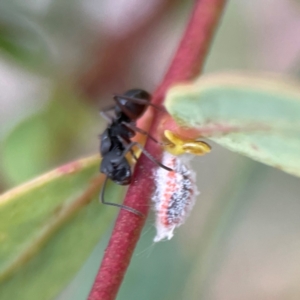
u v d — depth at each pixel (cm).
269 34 11
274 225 11
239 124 7
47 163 11
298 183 11
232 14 11
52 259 9
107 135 10
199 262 10
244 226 11
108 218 9
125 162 10
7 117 12
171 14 11
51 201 9
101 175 9
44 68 11
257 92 7
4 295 9
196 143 8
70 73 11
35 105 12
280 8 11
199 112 7
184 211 8
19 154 11
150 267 10
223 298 12
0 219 9
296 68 10
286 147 7
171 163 8
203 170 10
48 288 9
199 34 9
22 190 9
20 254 9
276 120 7
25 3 11
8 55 11
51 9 11
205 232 10
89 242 9
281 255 11
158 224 8
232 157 10
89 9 11
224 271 12
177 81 8
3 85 13
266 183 11
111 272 8
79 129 11
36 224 9
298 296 11
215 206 10
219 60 11
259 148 8
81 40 11
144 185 8
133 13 11
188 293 10
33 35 11
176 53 9
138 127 9
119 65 11
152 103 8
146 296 10
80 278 10
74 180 9
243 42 11
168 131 8
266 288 12
